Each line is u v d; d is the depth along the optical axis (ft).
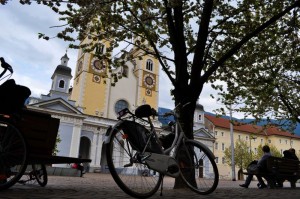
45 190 16.15
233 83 39.04
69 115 135.44
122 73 33.45
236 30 34.63
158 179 14.48
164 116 16.40
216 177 15.85
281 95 50.21
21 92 14.19
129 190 12.92
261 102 51.52
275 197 18.17
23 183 20.42
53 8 26.18
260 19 34.50
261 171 31.55
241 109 54.08
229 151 193.36
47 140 16.05
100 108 158.61
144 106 14.34
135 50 32.78
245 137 237.45
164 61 34.09
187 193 18.38
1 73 14.39
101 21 29.50
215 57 36.47
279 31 34.06
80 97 155.12
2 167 13.06
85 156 152.66
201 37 25.76
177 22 26.25
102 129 148.46
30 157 14.85
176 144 15.89
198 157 16.46
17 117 14.35
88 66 161.38
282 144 256.73
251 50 36.14
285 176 32.35
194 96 25.26
